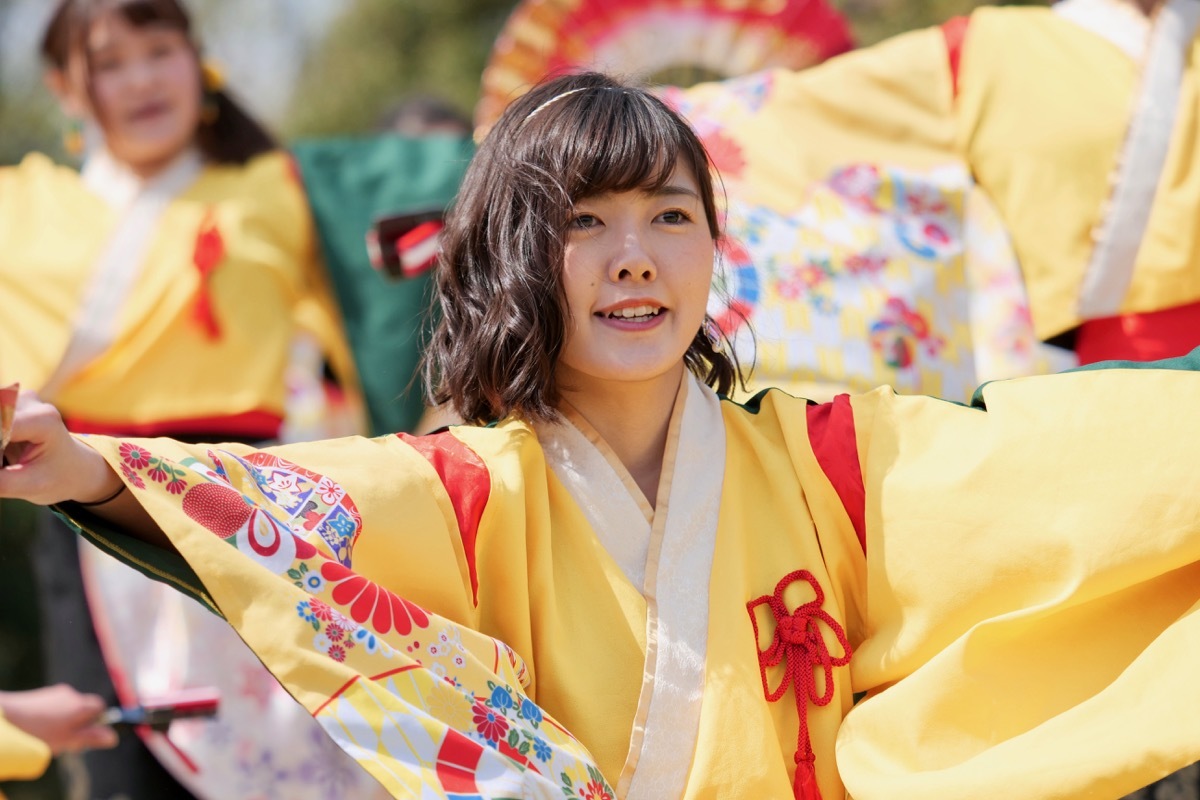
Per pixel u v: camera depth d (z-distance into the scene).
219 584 2.26
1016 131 3.76
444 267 2.79
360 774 4.32
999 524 2.54
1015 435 2.59
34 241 4.83
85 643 4.48
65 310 4.73
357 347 5.06
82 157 5.28
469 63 11.01
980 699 2.49
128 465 2.31
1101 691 2.45
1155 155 3.67
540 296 2.59
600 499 2.61
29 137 9.88
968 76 3.82
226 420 4.71
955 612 2.54
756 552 2.64
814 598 2.60
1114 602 2.53
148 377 4.72
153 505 2.28
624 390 2.65
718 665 2.49
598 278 2.58
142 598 4.42
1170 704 2.35
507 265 2.62
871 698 2.54
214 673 4.32
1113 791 2.31
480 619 2.55
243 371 4.74
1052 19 3.84
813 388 3.55
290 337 4.87
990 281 3.77
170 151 4.87
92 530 2.35
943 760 2.46
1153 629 2.51
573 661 2.51
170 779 4.42
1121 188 3.67
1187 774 3.71
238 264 4.79
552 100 2.70
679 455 2.65
